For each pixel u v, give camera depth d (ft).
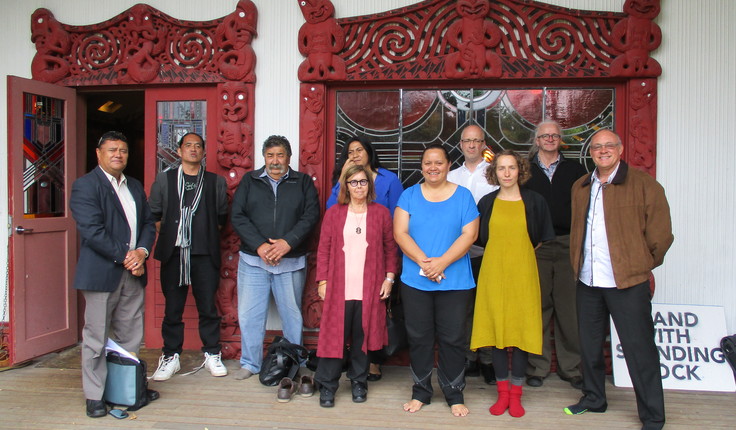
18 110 12.11
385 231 10.36
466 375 12.14
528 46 11.99
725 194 11.79
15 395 10.71
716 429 9.32
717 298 11.85
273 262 11.17
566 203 11.21
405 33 12.24
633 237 9.12
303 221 11.46
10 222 11.98
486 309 9.99
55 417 9.70
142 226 10.57
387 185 11.37
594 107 12.35
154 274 13.53
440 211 9.88
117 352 10.00
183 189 11.82
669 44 11.81
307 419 9.70
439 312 9.95
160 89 13.34
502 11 12.01
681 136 11.85
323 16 12.35
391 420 9.67
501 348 9.92
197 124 13.34
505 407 10.01
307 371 12.20
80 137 14.01
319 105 12.53
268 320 13.07
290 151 11.64
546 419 9.74
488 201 10.12
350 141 11.44
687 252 11.88
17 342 12.09
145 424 9.45
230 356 12.91
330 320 10.15
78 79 13.23
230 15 12.64
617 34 11.68
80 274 9.46
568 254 11.26
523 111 12.52
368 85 12.80
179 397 10.66
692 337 11.32
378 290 10.17
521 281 9.77
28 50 13.50
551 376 12.04
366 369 10.50
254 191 11.57
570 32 11.87
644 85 11.75
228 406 10.24
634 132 11.80
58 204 13.34
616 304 9.33
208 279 11.96
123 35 13.04
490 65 12.00
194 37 12.91
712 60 11.74
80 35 13.24
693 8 11.75
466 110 12.63
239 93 12.71
